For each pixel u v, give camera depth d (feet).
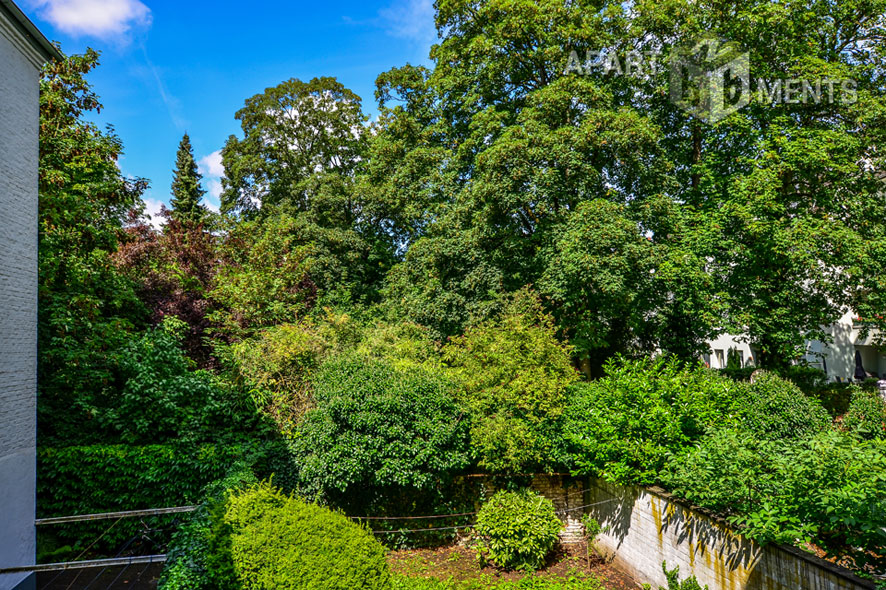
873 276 43.80
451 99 62.08
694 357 59.36
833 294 46.88
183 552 21.91
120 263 45.68
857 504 17.69
